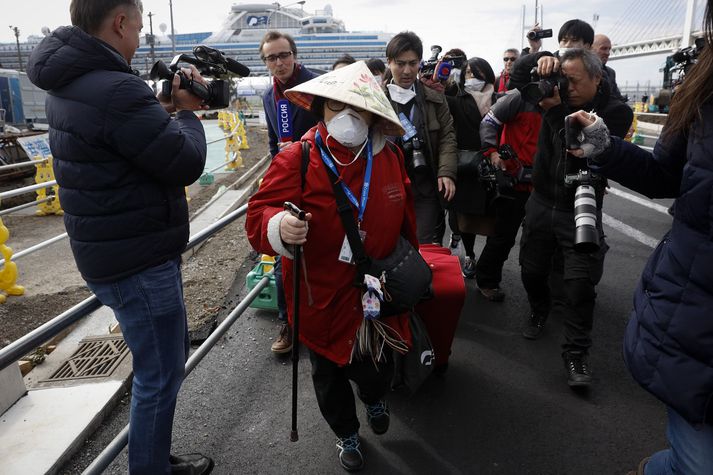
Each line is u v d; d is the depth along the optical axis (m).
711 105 1.40
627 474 2.33
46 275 5.96
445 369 3.21
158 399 1.98
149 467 2.02
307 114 3.62
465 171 3.95
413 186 3.66
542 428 2.75
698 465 1.51
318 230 2.07
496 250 4.17
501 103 3.82
